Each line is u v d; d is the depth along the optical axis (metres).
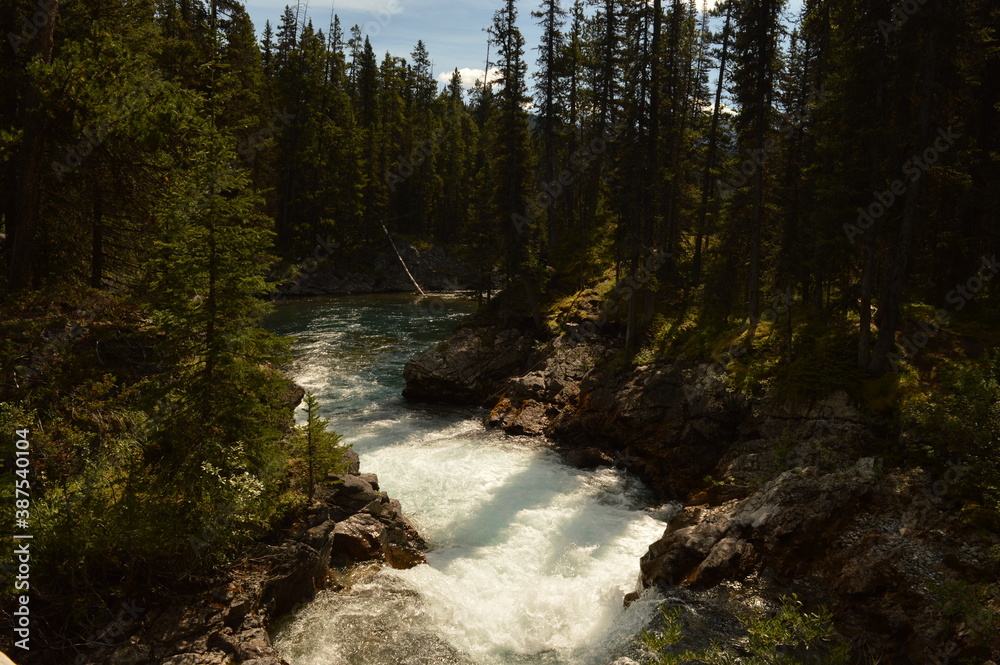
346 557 13.96
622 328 29.48
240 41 35.69
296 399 17.70
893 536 12.69
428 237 77.44
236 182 10.92
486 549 15.64
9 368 12.23
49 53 14.52
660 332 27.78
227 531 10.77
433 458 21.72
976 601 9.80
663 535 15.78
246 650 9.84
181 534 10.31
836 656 7.38
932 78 16.58
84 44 14.84
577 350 28.53
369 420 25.86
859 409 17.09
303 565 12.03
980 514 12.35
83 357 13.31
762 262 26.28
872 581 11.72
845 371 18.48
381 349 37.47
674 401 21.75
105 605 9.61
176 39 27.80
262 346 11.45
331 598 12.45
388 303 57.66
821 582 12.38
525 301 35.12
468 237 40.22
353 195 64.25
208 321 10.79
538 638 12.15
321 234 62.81
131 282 18.27
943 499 13.20
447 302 60.19
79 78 13.89
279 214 59.97
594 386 24.88
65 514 9.35
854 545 12.81
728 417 19.91
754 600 12.17
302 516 13.19
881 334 17.95
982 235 22.33
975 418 13.42
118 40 16.39
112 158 15.65
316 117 61.03
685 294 31.67
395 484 19.31
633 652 11.20
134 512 9.91
